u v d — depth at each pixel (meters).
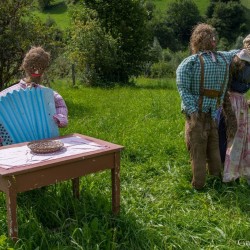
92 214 4.49
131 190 5.48
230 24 70.25
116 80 22.64
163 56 52.75
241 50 5.54
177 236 4.31
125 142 7.30
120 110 11.19
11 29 11.91
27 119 4.77
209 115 5.39
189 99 5.27
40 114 4.82
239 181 5.83
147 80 26.98
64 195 4.81
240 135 5.59
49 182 3.95
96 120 9.48
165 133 8.16
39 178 3.88
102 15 23.30
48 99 4.86
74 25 21.97
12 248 3.69
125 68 22.72
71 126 8.73
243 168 5.70
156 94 15.58
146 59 24.17
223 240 4.34
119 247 4.05
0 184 3.88
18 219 4.34
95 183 5.46
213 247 4.21
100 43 21.27
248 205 5.11
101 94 15.90
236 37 69.38
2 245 3.80
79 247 3.89
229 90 5.63
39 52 4.99
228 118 5.54
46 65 5.03
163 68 38.53
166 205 5.11
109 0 23.06
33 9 12.55
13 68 12.27
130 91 17.28
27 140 4.78
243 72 5.47
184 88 5.30
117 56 22.06
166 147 7.06
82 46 21.11
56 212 4.41
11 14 12.04
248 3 76.19
